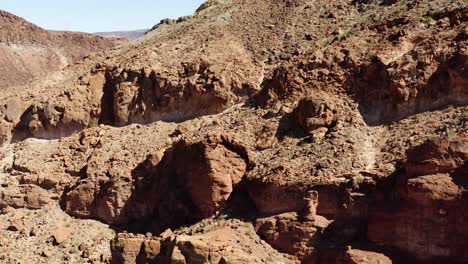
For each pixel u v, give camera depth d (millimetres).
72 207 47312
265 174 38250
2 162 52875
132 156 47719
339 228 34625
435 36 41625
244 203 39031
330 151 38344
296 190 36375
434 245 31766
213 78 50094
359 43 45250
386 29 45938
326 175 36438
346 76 43312
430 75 39719
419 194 32125
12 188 49312
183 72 52281
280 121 43250
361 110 41625
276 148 41156
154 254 36500
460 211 31328
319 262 34094
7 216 48094
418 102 39812
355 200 34875
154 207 44281
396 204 33156
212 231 37031
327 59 44750
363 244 33500
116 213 45531
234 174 40031
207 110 50031
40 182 49250
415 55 41156
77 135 53312
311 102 41500
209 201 39625
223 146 40500
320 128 40875
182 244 34531
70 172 49688
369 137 39438
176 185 43000
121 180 45938
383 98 41250
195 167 40750
